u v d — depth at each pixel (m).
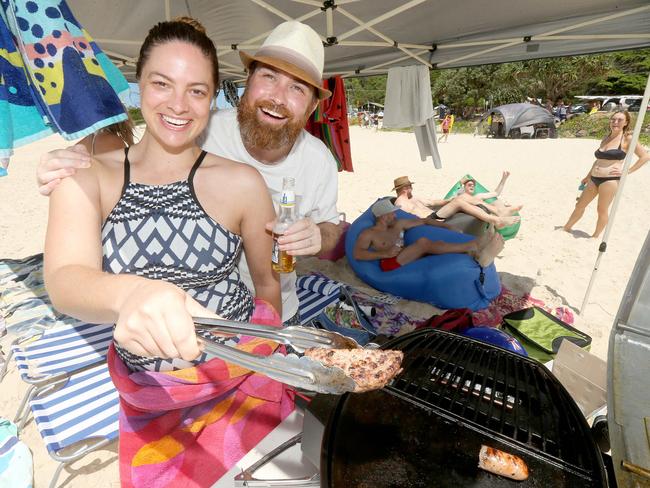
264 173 2.33
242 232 1.49
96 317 0.84
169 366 1.27
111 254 1.21
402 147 16.73
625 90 28.28
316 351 0.79
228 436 1.29
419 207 6.36
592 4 3.66
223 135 2.33
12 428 2.33
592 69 29.02
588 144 17.23
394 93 6.07
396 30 4.76
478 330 1.99
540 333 2.81
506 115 21.31
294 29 2.05
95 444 1.90
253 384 1.35
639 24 3.68
